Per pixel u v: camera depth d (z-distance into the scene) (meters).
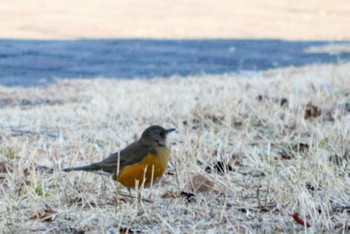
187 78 22.06
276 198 10.93
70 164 12.47
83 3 42.69
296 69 24.17
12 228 9.80
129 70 24.12
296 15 40.53
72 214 10.21
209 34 32.91
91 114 16.41
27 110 17.22
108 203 10.88
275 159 13.51
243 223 10.09
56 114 16.55
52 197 10.98
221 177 11.98
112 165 11.21
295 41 31.59
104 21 35.91
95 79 22.17
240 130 15.32
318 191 11.23
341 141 14.07
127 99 17.88
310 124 15.63
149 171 11.17
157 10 40.59
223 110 16.41
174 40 30.95
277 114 16.08
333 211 10.59
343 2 46.72
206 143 14.18
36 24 34.03
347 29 35.78
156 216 10.27
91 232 9.66
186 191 11.47
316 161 12.29
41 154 13.22
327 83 19.70
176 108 16.81
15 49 27.36
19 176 11.65
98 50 27.86
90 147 13.45
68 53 26.95
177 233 9.58
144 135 11.30
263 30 34.66
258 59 26.86
